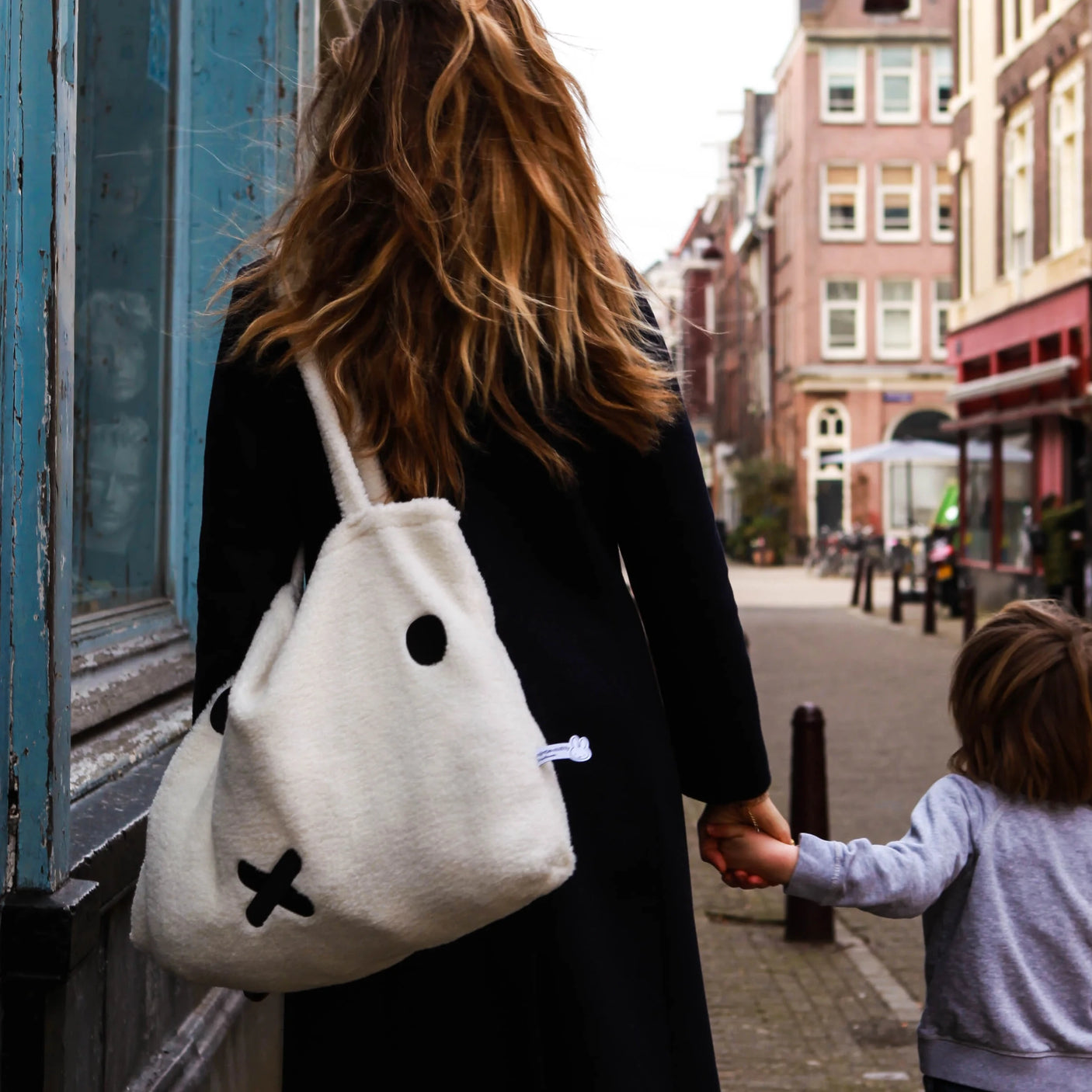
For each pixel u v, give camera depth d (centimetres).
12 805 160
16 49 155
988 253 2159
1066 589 1523
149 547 273
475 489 139
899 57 3744
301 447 142
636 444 142
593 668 138
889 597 2469
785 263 4000
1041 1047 192
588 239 144
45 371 158
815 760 496
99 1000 185
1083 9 1770
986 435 2138
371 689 127
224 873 126
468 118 141
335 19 352
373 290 139
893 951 488
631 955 136
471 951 135
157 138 280
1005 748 200
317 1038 140
